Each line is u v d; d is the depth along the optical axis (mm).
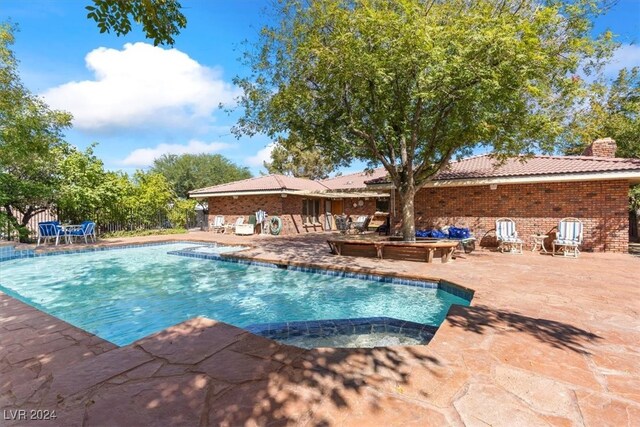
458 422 2230
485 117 8258
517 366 3064
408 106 10188
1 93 12562
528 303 5215
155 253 13734
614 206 11203
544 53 7547
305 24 9031
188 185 33688
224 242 15328
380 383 2740
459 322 4281
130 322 5941
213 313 6410
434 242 9883
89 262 11836
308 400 2480
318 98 9914
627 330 4023
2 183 13188
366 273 8328
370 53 7801
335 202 27547
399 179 11234
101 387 2645
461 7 8438
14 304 5293
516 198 12750
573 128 10047
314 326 4961
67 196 15055
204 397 2500
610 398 2545
